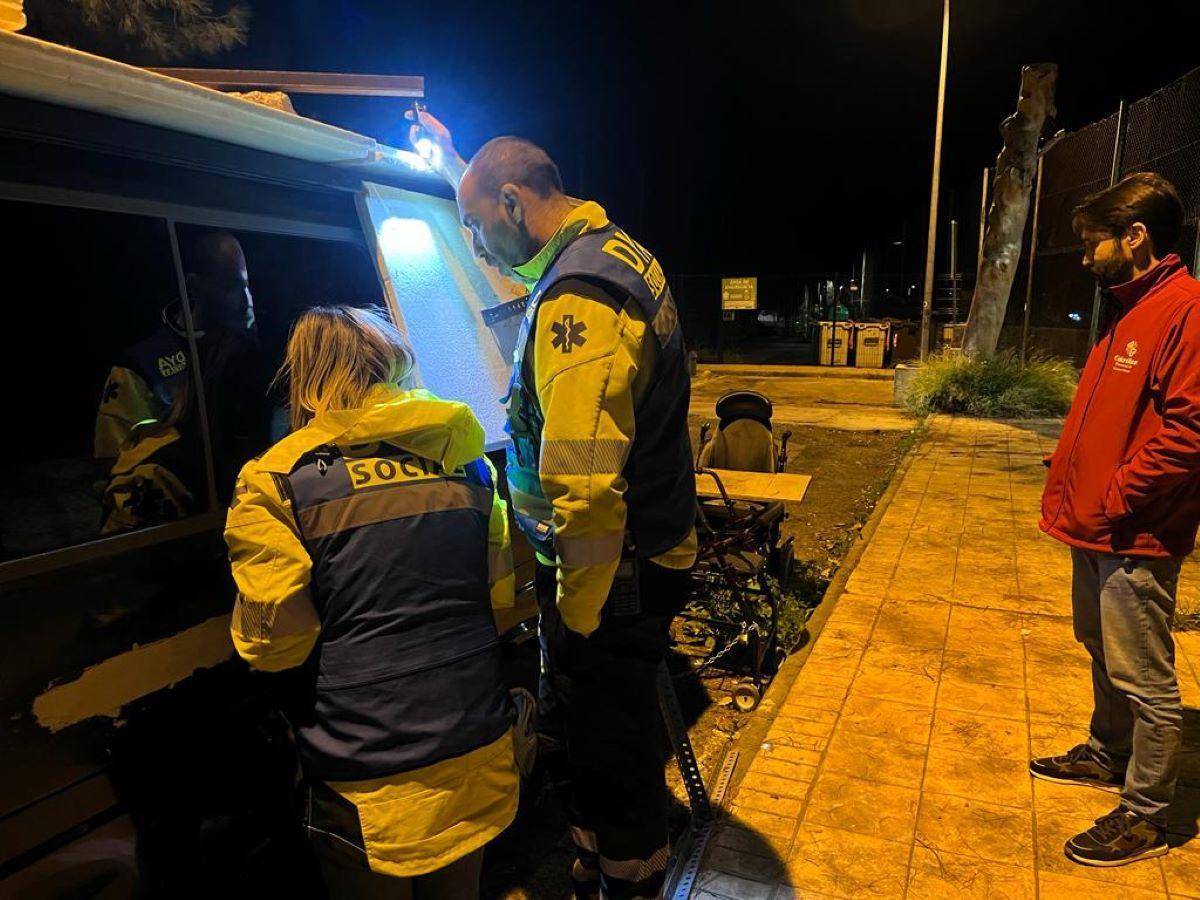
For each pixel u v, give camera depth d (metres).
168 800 1.76
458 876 1.80
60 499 1.61
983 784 2.95
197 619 1.84
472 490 1.83
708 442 5.31
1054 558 5.38
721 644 4.36
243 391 2.03
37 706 1.54
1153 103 9.42
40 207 1.58
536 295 1.79
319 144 1.97
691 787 2.74
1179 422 2.20
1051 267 13.60
